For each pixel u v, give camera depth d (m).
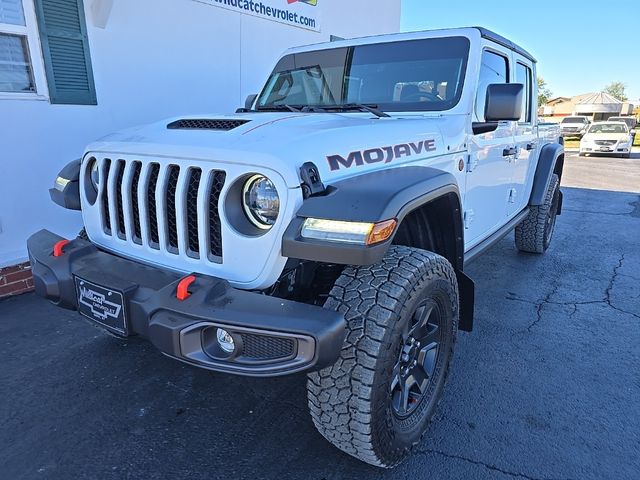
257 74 5.87
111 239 2.35
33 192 4.03
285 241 1.70
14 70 3.84
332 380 1.84
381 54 3.27
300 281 2.15
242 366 1.66
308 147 1.87
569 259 5.37
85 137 4.30
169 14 4.74
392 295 1.85
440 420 2.47
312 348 1.57
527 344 3.29
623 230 6.94
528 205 4.91
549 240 5.65
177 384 2.78
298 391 2.73
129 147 2.19
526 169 4.46
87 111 4.27
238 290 1.76
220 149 1.88
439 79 3.04
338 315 1.64
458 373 2.91
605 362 3.06
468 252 3.22
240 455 2.21
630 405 2.61
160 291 1.81
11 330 3.37
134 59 4.54
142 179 2.09
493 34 3.28
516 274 4.81
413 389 2.26
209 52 5.21
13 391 2.67
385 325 1.81
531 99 4.38
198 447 2.26
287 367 1.61
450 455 2.22
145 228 2.13
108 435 2.34
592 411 2.55
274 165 1.75
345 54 3.41
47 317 3.59
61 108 4.09
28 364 2.95
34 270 2.29
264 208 1.79
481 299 4.12
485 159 3.25
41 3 3.84
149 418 2.47
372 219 1.64
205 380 2.82
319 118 2.38
